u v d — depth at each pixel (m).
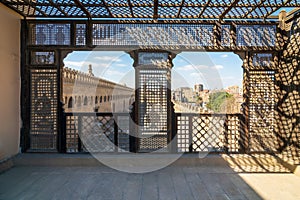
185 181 3.61
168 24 4.51
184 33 4.52
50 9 4.21
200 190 3.27
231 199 2.99
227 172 4.02
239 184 3.50
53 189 3.27
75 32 4.51
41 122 4.59
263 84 4.55
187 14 4.39
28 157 4.31
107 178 3.73
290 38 4.28
